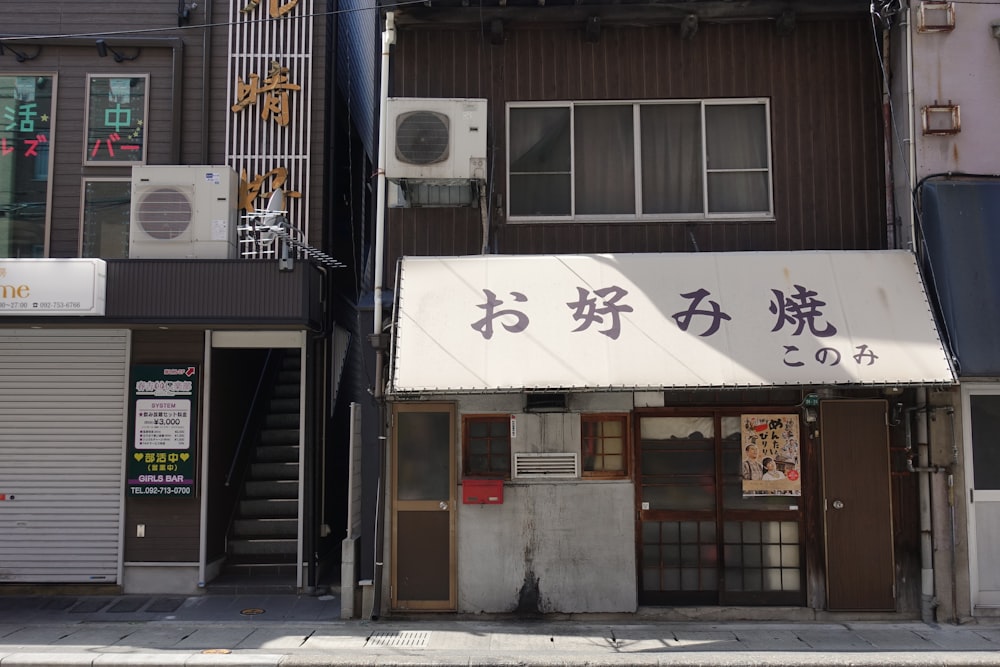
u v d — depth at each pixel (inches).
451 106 339.0
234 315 347.3
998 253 321.4
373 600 331.3
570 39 366.9
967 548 328.2
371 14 520.7
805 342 306.8
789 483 340.2
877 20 356.2
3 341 376.2
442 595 334.6
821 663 273.6
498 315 316.8
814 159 359.6
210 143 394.3
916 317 310.7
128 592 369.4
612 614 331.9
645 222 359.6
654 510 342.3
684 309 316.2
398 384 301.9
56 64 400.5
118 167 397.1
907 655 281.1
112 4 399.9
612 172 365.7
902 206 344.8
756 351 305.7
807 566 335.3
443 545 336.8
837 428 337.1
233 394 410.3
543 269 329.1
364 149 511.8
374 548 335.0
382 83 358.3
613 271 327.3
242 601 361.4
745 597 338.0
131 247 363.9
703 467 343.9
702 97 363.9
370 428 340.5
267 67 396.8
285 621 330.0
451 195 353.1
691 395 343.3
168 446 371.6
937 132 335.9
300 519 379.2
